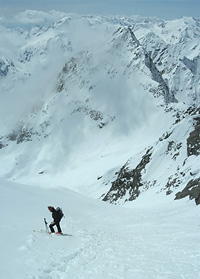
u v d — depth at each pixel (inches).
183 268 554.9
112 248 714.8
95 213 1395.2
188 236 790.5
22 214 1024.2
